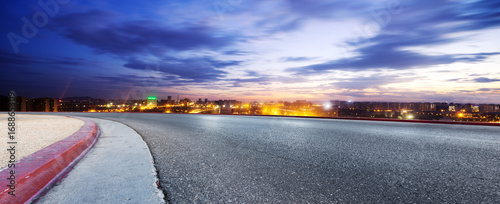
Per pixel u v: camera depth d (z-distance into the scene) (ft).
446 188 7.29
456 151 12.76
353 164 10.05
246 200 6.36
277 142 15.69
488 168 9.46
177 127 26.11
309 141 16.08
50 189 6.96
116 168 9.29
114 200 6.19
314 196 6.66
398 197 6.61
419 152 12.49
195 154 12.00
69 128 20.83
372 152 12.46
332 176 8.44
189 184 7.54
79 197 6.36
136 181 7.75
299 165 9.89
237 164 10.04
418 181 7.91
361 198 6.54
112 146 14.14
